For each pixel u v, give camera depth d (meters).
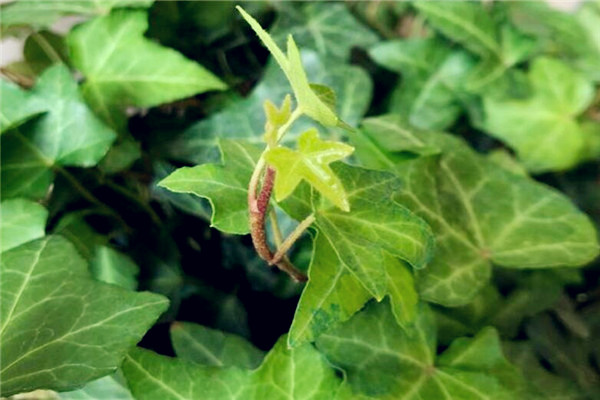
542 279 0.35
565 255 0.33
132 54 0.36
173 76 0.35
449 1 0.39
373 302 0.31
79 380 0.27
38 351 0.28
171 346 0.33
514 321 0.34
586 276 0.37
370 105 0.41
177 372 0.30
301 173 0.26
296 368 0.30
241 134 0.36
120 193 0.37
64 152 0.34
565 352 0.34
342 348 0.31
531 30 0.40
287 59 0.26
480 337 0.32
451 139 0.36
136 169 0.37
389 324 0.31
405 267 0.31
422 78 0.40
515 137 0.39
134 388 0.29
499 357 0.31
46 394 0.35
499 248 0.33
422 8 0.39
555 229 0.34
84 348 0.28
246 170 0.29
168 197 0.35
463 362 0.31
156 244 0.36
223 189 0.28
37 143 0.34
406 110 0.40
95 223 0.36
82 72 0.36
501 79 0.39
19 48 0.41
